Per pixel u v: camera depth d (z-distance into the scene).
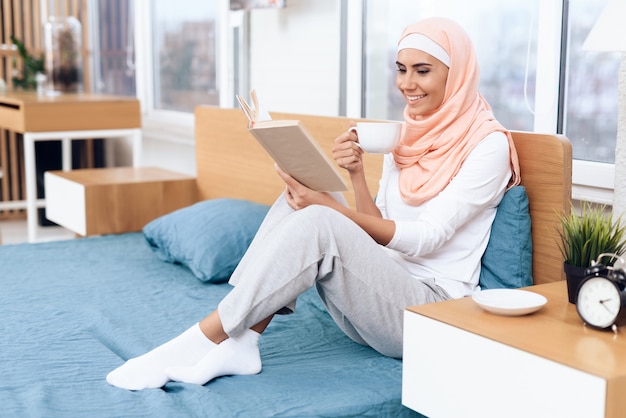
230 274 2.50
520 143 2.00
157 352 1.71
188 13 4.26
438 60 1.95
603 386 1.24
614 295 1.43
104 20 5.40
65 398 1.61
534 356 1.33
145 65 4.68
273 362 1.83
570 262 1.60
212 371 1.69
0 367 1.78
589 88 2.26
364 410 1.58
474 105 1.97
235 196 3.20
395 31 2.91
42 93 4.63
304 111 3.28
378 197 2.14
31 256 2.87
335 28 3.06
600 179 2.16
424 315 1.53
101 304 2.27
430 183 1.94
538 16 2.38
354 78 3.03
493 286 1.96
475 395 1.44
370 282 1.75
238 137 3.15
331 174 1.78
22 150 5.48
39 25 5.55
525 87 2.33
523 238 1.93
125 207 3.30
